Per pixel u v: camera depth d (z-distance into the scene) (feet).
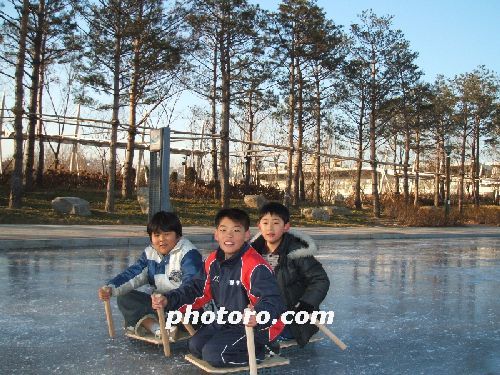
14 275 29.17
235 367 13.48
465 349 16.67
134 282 16.74
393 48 97.14
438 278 32.65
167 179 43.11
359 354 15.87
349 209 101.40
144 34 69.05
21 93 60.80
